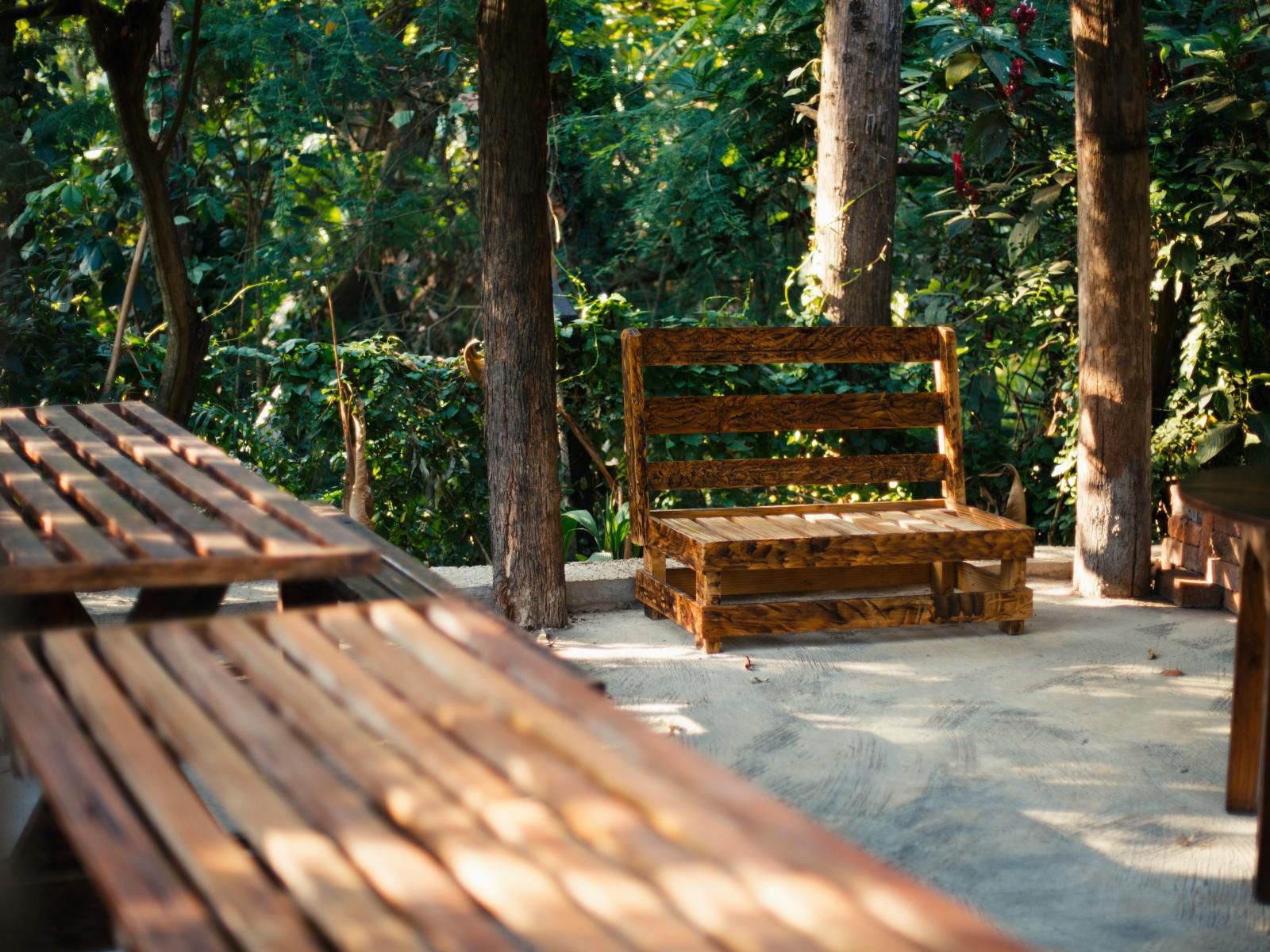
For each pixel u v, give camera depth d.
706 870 1.40
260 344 11.23
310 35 10.28
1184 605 5.93
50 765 1.75
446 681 2.06
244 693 2.00
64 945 2.38
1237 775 3.58
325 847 1.53
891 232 7.55
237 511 2.78
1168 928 2.93
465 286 12.92
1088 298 6.04
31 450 3.53
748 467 5.84
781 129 10.24
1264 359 6.93
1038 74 7.85
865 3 7.39
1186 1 8.31
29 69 7.47
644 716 4.42
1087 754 4.07
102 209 8.88
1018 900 3.07
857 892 1.35
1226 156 6.71
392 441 6.70
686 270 12.11
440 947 1.29
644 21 12.57
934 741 4.18
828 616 5.19
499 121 5.23
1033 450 7.63
